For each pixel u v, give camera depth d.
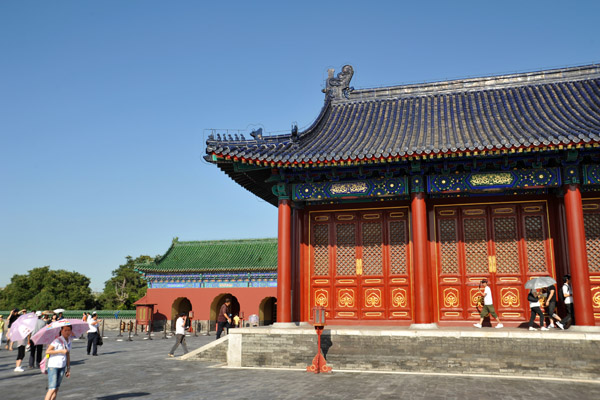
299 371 17.66
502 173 19.03
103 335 52.62
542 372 16.09
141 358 25.58
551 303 17.94
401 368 17.34
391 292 20.67
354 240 21.53
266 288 56.50
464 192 19.73
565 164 18.11
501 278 19.75
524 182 18.78
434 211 20.81
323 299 21.39
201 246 63.78
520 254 19.72
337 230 21.81
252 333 19.14
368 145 20.19
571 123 18.92
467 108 23.28
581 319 16.97
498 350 16.62
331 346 18.22
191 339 44.91
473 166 18.95
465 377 15.93
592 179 18.08
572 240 17.62
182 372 18.33
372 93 26.48
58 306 88.00
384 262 20.95
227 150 19.14
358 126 23.62
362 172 20.14
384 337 17.75
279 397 12.79
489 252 20.05
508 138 17.80
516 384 14.62
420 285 18.80
